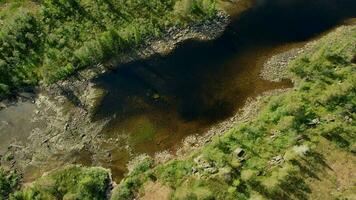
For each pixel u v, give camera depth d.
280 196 46.38
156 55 64.19
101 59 63.91
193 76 61.72
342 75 56.44
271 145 50.94
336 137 49.84
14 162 55.44
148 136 56.16
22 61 63.72
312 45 62.81
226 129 55.16
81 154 55.34
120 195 49.59
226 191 47.69
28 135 57.91
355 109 52.16
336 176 47.00
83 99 60.56
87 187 50.59
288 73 59.72
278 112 53.91
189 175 50.06
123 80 62.06
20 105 60.78
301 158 48.69
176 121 57.25
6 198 51.94
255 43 64.50
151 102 59.56
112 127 57.62
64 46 64.56
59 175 52.66
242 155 50.59
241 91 59.25
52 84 62.03
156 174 51.09
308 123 51.81
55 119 59.03
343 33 63.34
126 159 54.22
